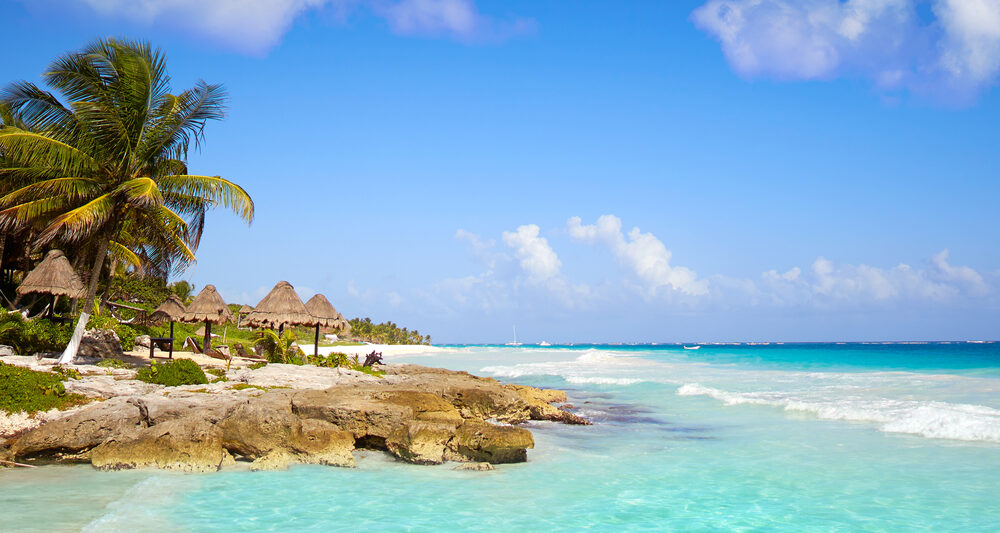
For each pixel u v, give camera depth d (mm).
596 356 72562
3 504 10914
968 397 24109
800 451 15547
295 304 30141
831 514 10508
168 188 22484
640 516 10453
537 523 10086
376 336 138500
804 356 73312
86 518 10141
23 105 21234
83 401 16594
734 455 15297
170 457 13812
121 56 20969
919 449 15492
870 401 23344
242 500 11414
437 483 12766
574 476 13336
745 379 35188
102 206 20422
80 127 21375
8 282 29438
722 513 10617
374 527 9859
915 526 9883
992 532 9586
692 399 26688
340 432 14984
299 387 21344
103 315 29641
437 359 71688
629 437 18078
